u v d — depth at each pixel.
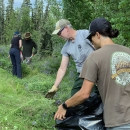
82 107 2.90
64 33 4.30
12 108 5.48
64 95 6.18
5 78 8.66
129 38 6.07
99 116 2.86
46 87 7.32
